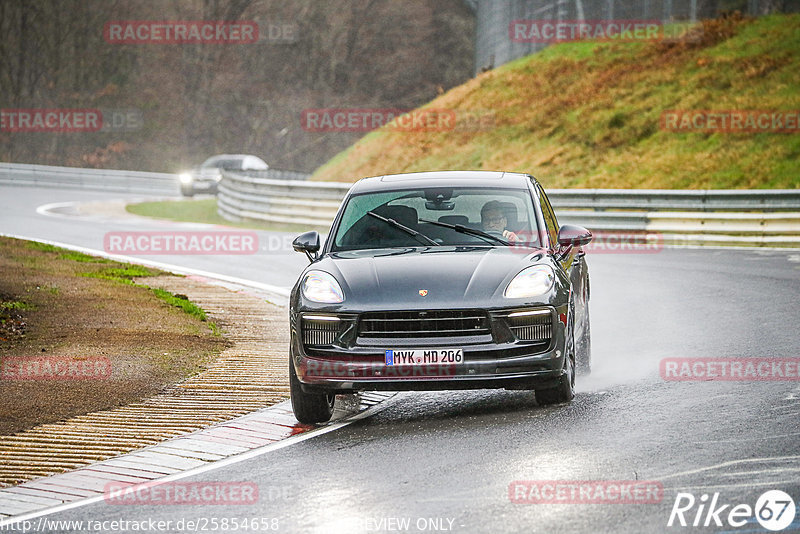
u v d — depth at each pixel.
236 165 157.38
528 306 27.47
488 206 31.69
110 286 54.06
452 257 29.36
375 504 20.80
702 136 112.00
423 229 31.23
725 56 128.25
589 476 22.00
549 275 28.42
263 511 20.80
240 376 35.03
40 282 54.06
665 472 22.05
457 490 21.45
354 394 32.62
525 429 26.56
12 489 23.41
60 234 86.25
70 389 32.69
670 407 28.36
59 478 24.17
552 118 128.12
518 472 22.56
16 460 25.66
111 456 25.91
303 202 96.00
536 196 32.34
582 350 33.34
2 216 105.69
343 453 25.23
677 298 50.78
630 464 22.80
